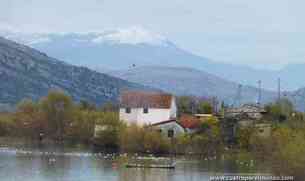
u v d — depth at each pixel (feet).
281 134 653.30
